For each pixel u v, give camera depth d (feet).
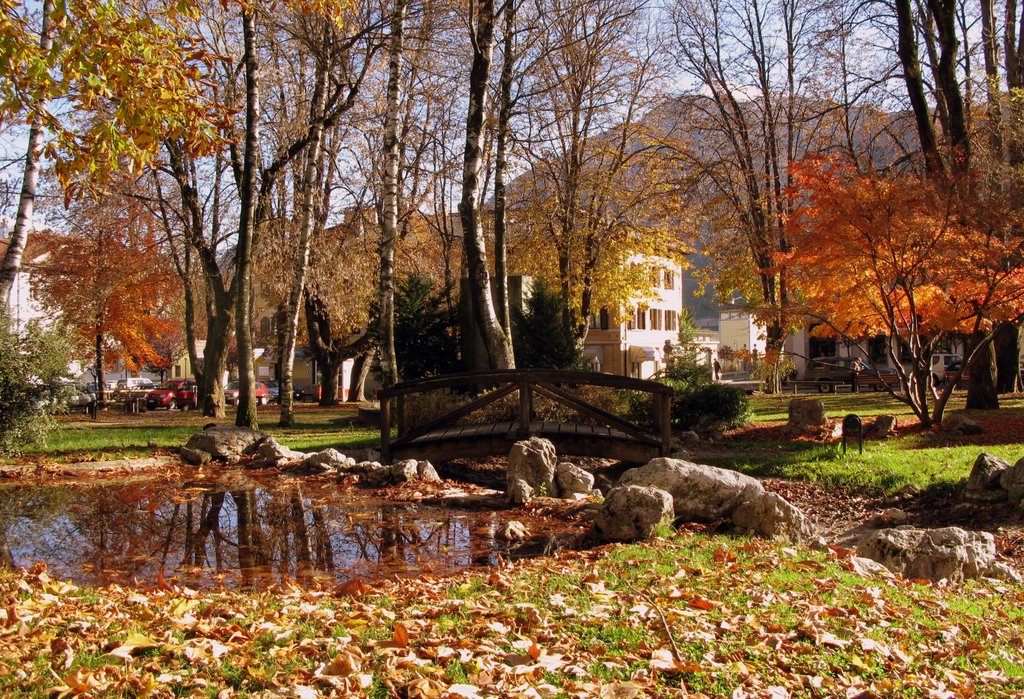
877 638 17.49
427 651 15.25
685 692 14.14
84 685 13.42
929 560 26.12
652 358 196.95
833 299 61.31
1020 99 78.23
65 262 120.57
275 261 95.66
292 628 17.06
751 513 30.27
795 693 14.52
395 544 31.14
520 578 22.98
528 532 32.63
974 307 58.70
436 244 129.29
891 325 58.44
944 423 61.46
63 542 31.30
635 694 13.75
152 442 58.29
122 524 34.91
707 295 253.03
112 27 24.27
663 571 22.91
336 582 25.43
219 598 21.17
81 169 25.52
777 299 106.93
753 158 113.09
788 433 64.08
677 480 31.99
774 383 111.45
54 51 23.93
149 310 139.85
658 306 217.15
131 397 130.41
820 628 17.61
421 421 61.93
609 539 29.22
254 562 28.27
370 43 67.72
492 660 15.11
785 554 25.82
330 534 32.94
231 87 73.97
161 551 29.91
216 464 53.11
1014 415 64.75
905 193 53.88
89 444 57.67
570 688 14.10
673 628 17.19
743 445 59.47
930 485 40.81
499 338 64.59
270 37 68.44
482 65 63.46
